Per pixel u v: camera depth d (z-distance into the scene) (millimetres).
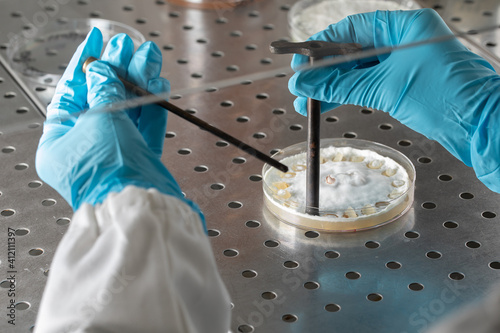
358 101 1319
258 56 1637
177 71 1573
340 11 1709
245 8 1858
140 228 876
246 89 1625
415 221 1277
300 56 1271
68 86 1284
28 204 1312
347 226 1240
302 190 1316
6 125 1395
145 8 1864
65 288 873
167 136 1497
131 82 1264
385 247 1218
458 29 1422
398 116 1342
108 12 1837
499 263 1175
